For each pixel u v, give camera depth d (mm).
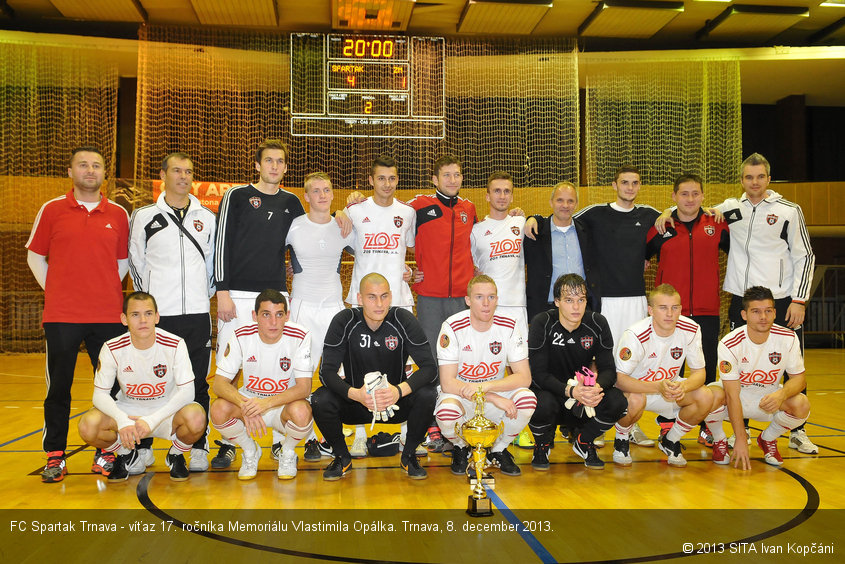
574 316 3498
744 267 4301
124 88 13008
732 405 3633
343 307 4113
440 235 4246
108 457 3479
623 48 12766
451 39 12016
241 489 3174
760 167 4203
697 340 3691
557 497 3016
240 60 11844
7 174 12117
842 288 14625
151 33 11578
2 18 11172
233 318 3791
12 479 3387
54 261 3529
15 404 6156
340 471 3373
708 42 12375
